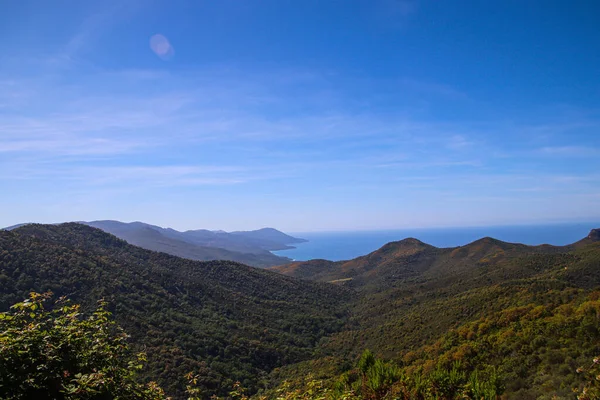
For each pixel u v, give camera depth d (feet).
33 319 16.33
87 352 16.94
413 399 30.19
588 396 22.41
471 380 32.17
